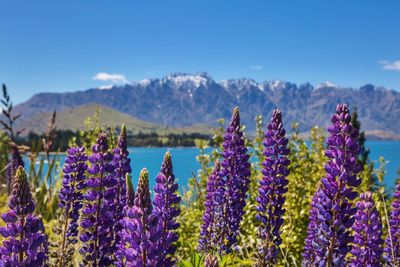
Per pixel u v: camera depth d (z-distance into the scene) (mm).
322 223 6340
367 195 6750
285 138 8570
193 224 12195
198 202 13367
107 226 7160
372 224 6445
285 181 8359
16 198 4836
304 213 12242
